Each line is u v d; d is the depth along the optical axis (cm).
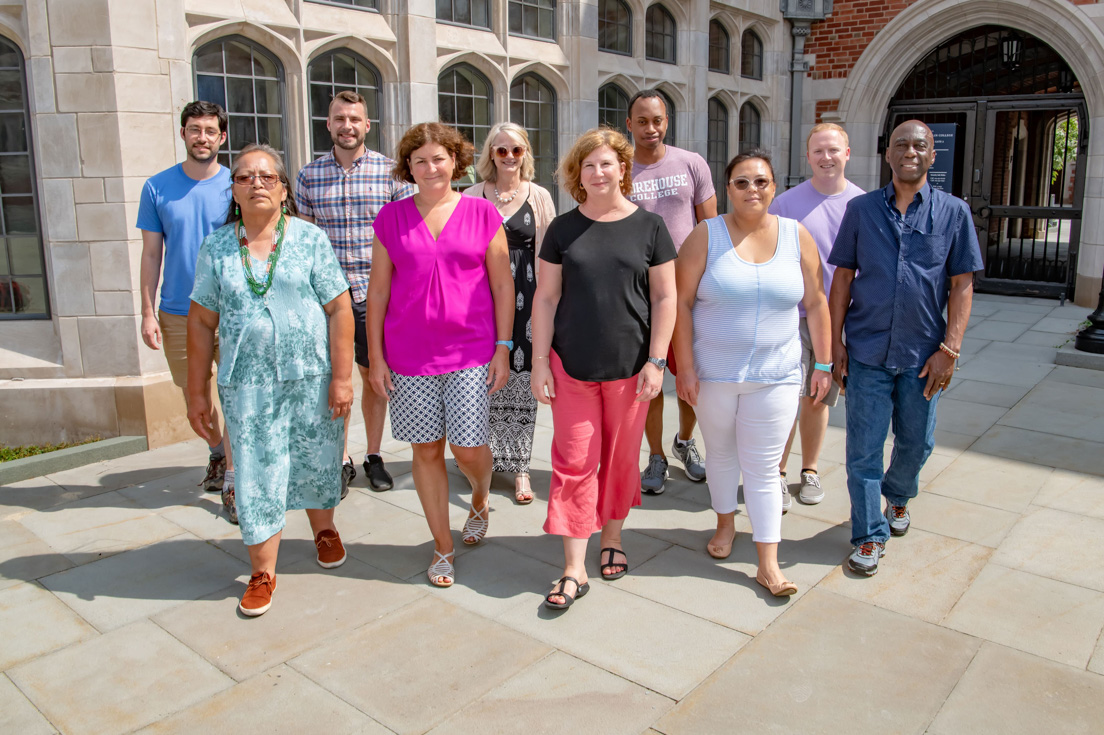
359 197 416
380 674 268
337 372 319
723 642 285
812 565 342
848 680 263
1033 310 897
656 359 303
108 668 272
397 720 245
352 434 519
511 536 374
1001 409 555
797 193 399
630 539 369
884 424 334
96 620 302
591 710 249
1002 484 426
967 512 392
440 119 629
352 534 377
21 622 300
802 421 410
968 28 929
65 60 452
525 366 405
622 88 783
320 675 268
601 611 306
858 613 304
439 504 327
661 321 302
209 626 298
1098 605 308
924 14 928
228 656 279
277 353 300
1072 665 271
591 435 308
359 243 418
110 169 462
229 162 520
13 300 505
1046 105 930
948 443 490
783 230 312
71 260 473
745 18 923
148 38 462
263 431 302
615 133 299
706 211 416
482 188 409
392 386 322
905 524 368
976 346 742
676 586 325
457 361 315
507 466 412
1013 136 969
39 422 486
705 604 311
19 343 496
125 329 482
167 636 291
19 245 497
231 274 298
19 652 281
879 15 953
